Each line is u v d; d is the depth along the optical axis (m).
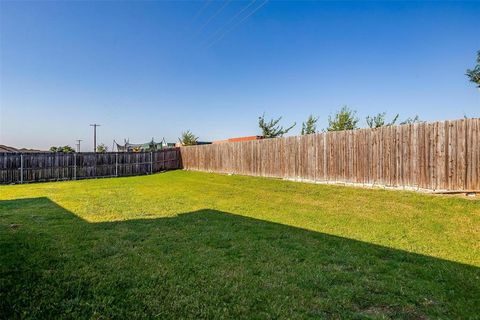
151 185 12.30
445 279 2.93
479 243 4.07
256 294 2.63
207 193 9.47
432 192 7.34
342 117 16.73
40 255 3.61
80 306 2.41
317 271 3.16
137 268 3.23
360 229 4.89
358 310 2.38
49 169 15.30
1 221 5.53
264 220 5.64
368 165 9.09
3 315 2.24
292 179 11.94
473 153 6.68
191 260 3.48
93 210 6.70
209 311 2.34
